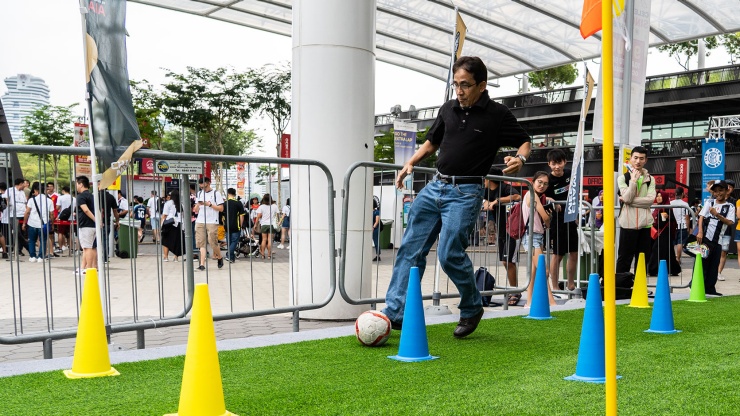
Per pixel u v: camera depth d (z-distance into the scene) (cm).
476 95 484
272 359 439
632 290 820
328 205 632
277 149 3353
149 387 360
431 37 2005
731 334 566
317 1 693
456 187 486
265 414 308
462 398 335
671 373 399
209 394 286
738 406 322
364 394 345
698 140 3284
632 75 941
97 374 386
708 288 939
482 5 1736
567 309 732
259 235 1936
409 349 441
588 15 329
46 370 401
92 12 459
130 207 517
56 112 3278
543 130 3856
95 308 394
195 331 289
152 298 891
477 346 491
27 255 1931
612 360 245
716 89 3164
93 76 462
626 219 881
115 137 481
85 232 1115
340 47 692
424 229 505
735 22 1656
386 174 1543
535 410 312
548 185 819
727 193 1298
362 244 711
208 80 3231
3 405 324
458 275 498
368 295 727
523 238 798
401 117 4425
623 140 927
